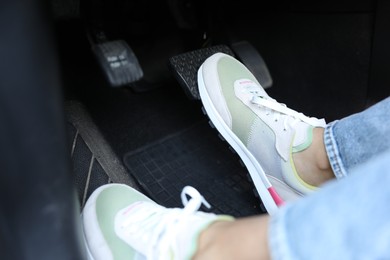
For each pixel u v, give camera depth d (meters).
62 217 0.36
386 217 0.29
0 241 0.36
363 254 0.30
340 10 0.99
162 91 1.16
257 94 0.77
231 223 0.44
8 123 0.31
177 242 0.46
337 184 0.34
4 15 0.30
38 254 0.37
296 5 1.06
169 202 0.83
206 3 1.13
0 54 0.30
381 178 0.30
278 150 0.71
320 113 1.08
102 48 0.98
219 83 0.79
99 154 0.81
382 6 0.91
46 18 0.32
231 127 0.78
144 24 1.11
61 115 0.34
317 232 0.33
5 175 0.32
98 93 1.11
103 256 0.54
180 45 1.16
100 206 0.58
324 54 1.07
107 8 1.05
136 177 0.89
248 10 1.17
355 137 0.59
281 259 0.35
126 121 1.06
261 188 0.76
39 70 0.31
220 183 0.89
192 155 0.97
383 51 0.95
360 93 1.03
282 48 1.14
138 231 0.53
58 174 0.35
